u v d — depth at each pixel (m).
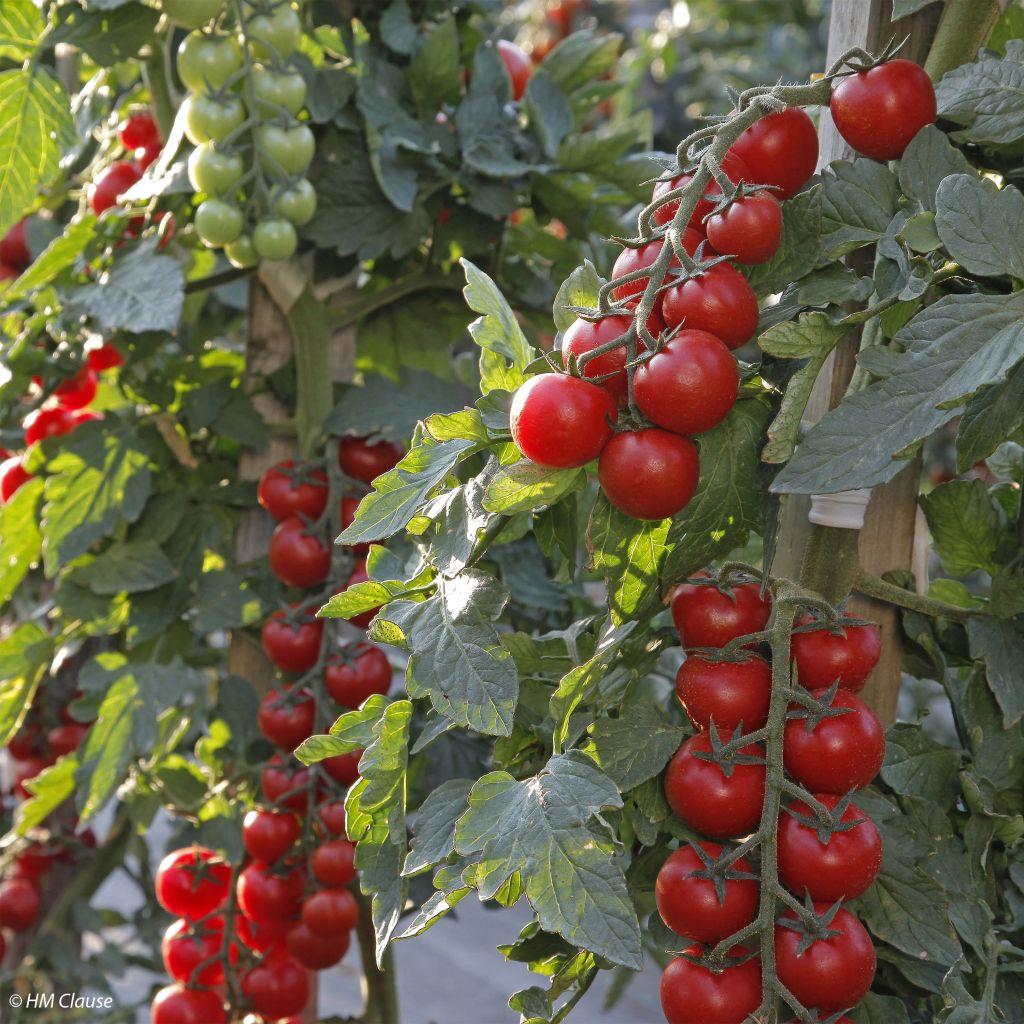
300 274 1.15
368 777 0.68
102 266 1.16
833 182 0.71
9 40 1.08
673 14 2.86
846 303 0.74
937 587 0.91
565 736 0.68
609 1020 2.99
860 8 0.76
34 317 1.20
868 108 0.69
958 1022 0.67
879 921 0.70
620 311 0.64
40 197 1.40
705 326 0.64
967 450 0.70
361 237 1.15
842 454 0.63
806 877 0.65
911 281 0.67
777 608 0.68
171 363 1.22
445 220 1.25
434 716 0.75
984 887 0.77
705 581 0.71
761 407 0.70
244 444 1.19
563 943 0.73
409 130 1.16
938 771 0.77
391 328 1.33
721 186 0.65
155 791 1.22
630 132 1.19
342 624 1.11
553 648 0.80
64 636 1.26
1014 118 0.68
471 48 1.28
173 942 1.13
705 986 0.65
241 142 1.09
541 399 0.62
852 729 0.65
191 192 1.14
